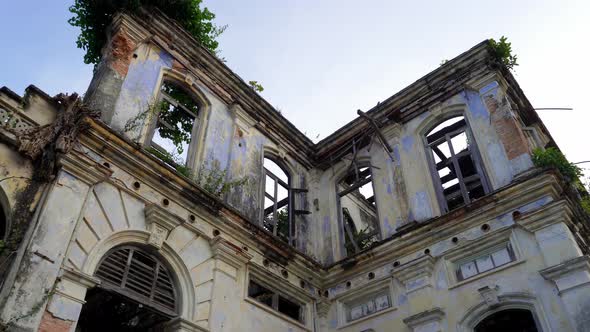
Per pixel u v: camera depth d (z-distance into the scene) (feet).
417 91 45.42
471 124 40.81
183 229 32.81
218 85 43.96
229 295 32.96
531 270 30.96
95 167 29.09
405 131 45.27
